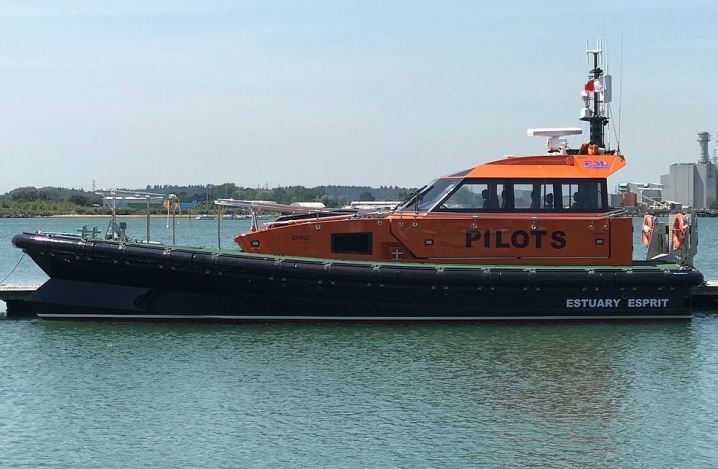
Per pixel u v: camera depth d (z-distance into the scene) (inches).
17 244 784.9
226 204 860.6
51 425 548.1
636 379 646.5
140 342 743.7
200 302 797.9
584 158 840.9
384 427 542.9
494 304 798.5
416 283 780.6
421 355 707.4
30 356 703.7
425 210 826.2
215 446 512.7
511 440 522.0
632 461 491.8
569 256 821.9
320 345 733.9
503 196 820.0
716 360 699.4
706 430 538.3
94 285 801.6
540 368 674.2
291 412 569.3
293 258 789.9
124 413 569.0
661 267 822.5
